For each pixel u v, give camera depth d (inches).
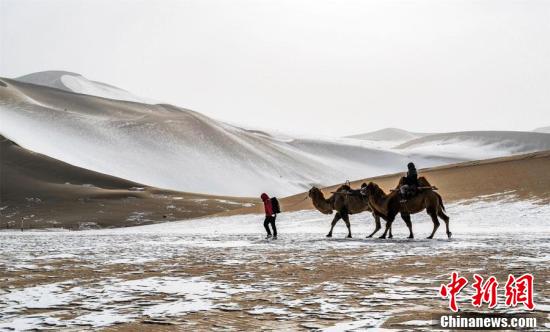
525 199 1658.5
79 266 574.2
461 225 1451.8
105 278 468.4
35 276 489.1
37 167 4638.3
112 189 4461.1
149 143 7047.2
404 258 608.7
